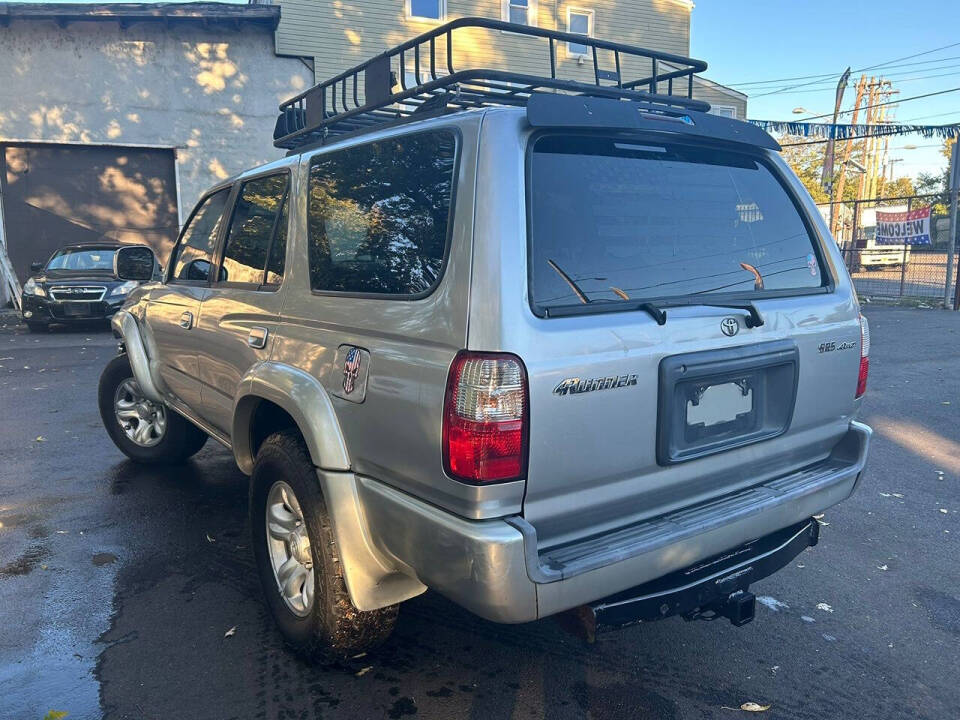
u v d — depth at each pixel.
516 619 2.21
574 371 2.27
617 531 2.52
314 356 2.88
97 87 16.72
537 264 2.35
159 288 4.64
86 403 7.60
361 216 2.81
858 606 3.67
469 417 2.18
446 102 2.92
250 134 17.78
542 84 2.96
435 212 2.46
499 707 2.83
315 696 2.87
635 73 21.03
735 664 3.16
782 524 2.88
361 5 18.06
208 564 3.96
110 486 5.12
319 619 2.86
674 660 3.18
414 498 2.44
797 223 3.22
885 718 2.82
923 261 24.88
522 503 2.26
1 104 16.17
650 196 2.72
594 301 2.43
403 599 2.81
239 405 3.31
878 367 9.94
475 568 2.18
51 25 16.27
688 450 2.61
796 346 2.91
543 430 2.23
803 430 3.05
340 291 2.85
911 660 3.21
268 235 3.46
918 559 4.21
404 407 2.40
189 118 17.39
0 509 4.68
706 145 2.97
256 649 3.18
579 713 2.81
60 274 13.55
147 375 4.86
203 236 4.23
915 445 6.41
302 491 2.87
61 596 3.61
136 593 3.65
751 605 2.79
